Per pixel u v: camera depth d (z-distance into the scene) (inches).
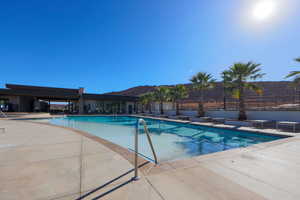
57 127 299.0
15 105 793.6
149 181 81.6
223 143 253.0
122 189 72.9
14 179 82.9
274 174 92.4
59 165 104.4
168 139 283.9
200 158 121.2
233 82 465.4
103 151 138.5
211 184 79.1
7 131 250.7
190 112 703.1
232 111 520.7
